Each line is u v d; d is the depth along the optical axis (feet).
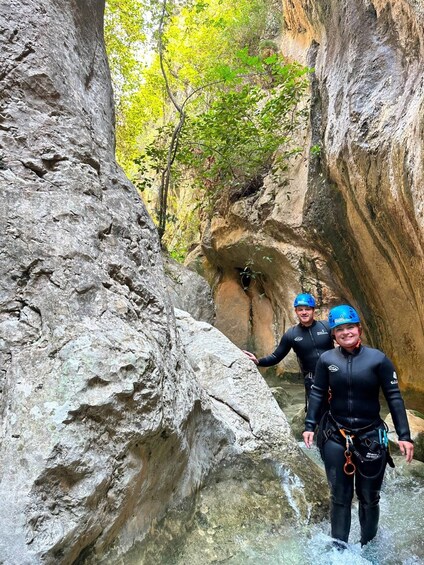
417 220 14.87
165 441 7.54
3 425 5.81
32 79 8.41
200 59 38.68
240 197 34.14
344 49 22.98
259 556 7.90
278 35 36.96
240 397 12.84
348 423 8.43
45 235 7.26
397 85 17.93
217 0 39.65
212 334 15.06
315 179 26.04
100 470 6.04
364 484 8.31
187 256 47.75
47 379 6.11
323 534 8.75
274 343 33.09
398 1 17.30
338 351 8.79
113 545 6.56
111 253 8.31
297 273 28.40
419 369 20.02
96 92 11.18
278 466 10.68
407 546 8.55
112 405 6.29
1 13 8.45
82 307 7.04
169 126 31.55
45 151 8.09
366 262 22.17
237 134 29.12
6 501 5.24
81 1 11.53
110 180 9.59
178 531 7.92
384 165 17.40
